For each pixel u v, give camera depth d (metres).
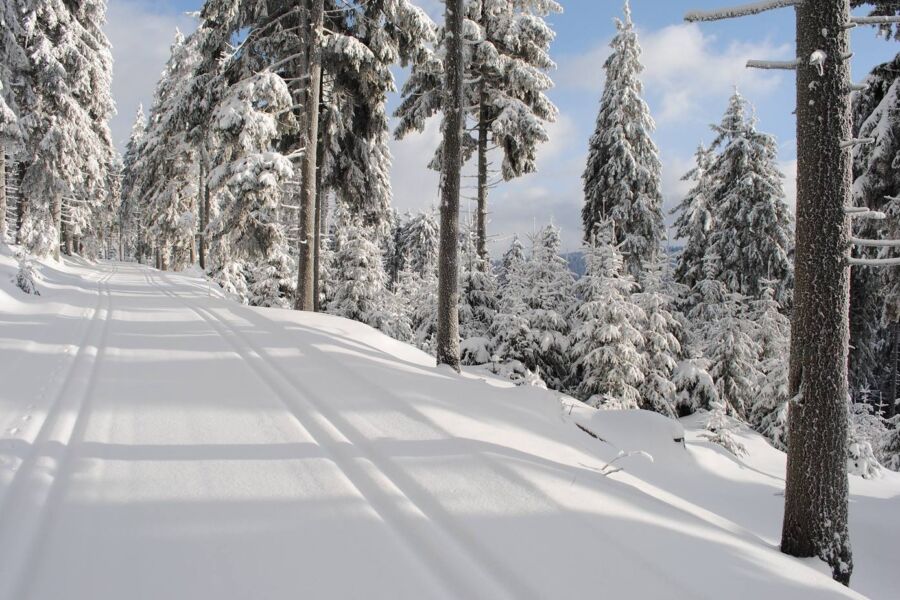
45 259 24.50
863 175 9.66
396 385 6.20
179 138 27.58
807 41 4.37
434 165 18.36
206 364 6.54
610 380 14.49
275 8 15.43
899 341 27.34
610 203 21.91
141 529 2.94
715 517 4.91
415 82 17.88
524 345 15.54
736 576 3.11
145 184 36.16
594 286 15.60
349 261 20.48
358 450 4.27
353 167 17.72
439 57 15.91
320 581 2.59
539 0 16.83
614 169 21.12
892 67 9.82
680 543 3.39
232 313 11.09
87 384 5.45
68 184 25.12
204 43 16.34
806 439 4.45
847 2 4.33
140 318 10.12
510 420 5.78
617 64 21.62
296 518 3.16
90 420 4.48
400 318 21.64
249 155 13.33
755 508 7.55
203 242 31.41
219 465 3.80
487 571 2.80
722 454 11.22
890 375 29.97
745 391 17.41
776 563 3.47
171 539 2.86
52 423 4.32
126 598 2.37
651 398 16.02
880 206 9.84
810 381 4.44
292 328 9.12
